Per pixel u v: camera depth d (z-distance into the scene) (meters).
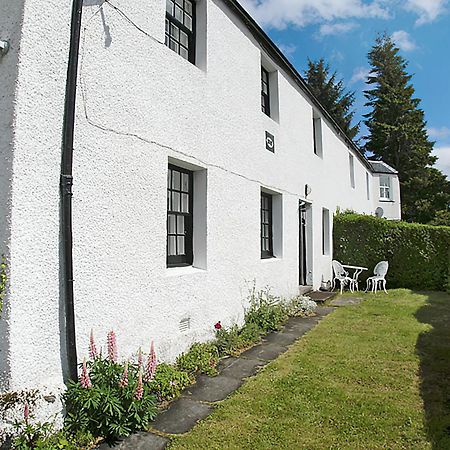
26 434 2.96
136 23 4.61
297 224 10.24
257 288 7.70
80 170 3.79
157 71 4.95
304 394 4.31
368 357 5.59
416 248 13.18
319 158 12.52
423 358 5.52
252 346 6.30
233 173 6.89
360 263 13.72
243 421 3.71
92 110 3.95
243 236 7.21
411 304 9.95
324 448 3.24
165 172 5.02
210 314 6.01
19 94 3.22
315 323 7.91
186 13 6.16
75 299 3.70
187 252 5.99
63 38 3.61
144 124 4.67
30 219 3.28
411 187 34.38
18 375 3.15
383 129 35.56
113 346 3.71
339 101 37.06
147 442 3.36
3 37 3.34
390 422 3.66
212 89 6.27
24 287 3.22
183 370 4.88
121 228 4.26
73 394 3.37
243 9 7.12
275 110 9.20
